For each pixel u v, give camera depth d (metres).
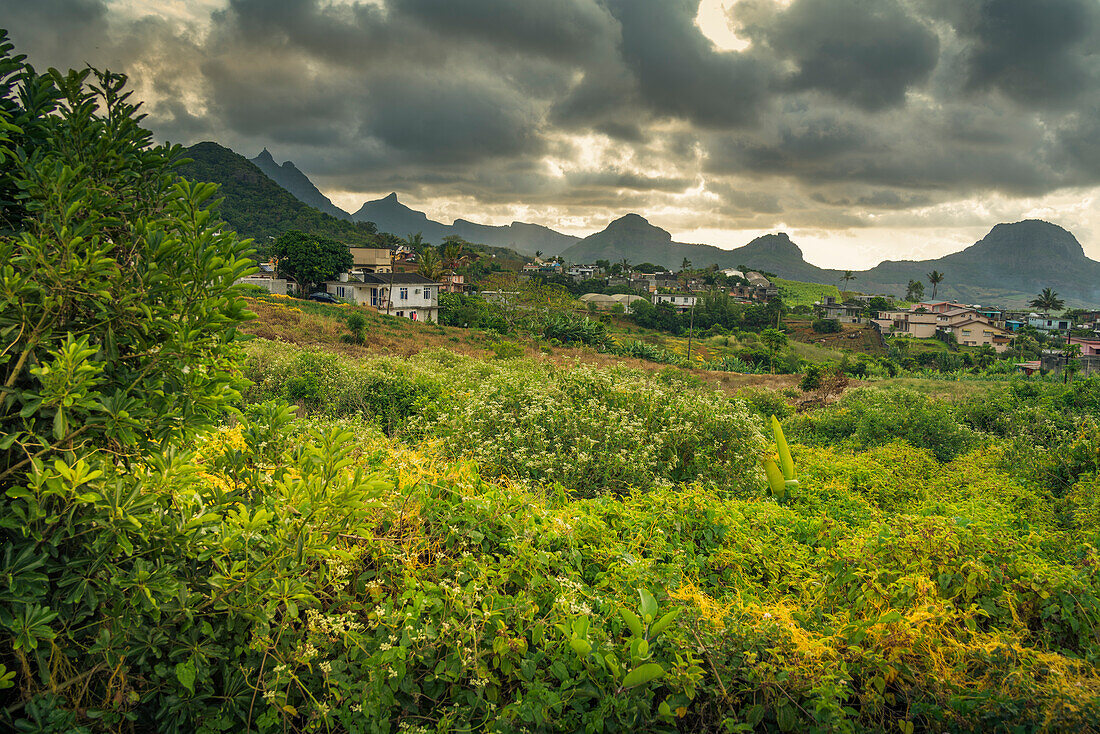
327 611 2.85
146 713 2.47
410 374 12.41
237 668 2.51
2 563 2.03
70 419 2.10
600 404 6.78
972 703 2.74
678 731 2.75
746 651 2.82
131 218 2.47
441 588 3.04
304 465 2.74
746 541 4.32
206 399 2.35
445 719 2.53
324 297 55.94
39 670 2.14
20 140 2.37
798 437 13.09
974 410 14.28
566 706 2.74
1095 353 66.38
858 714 2.74
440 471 4.38
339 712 2.51
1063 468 7.84
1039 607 3.45
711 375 40.88
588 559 3.86
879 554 3.78
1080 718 2.50
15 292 2.03
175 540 2.29
